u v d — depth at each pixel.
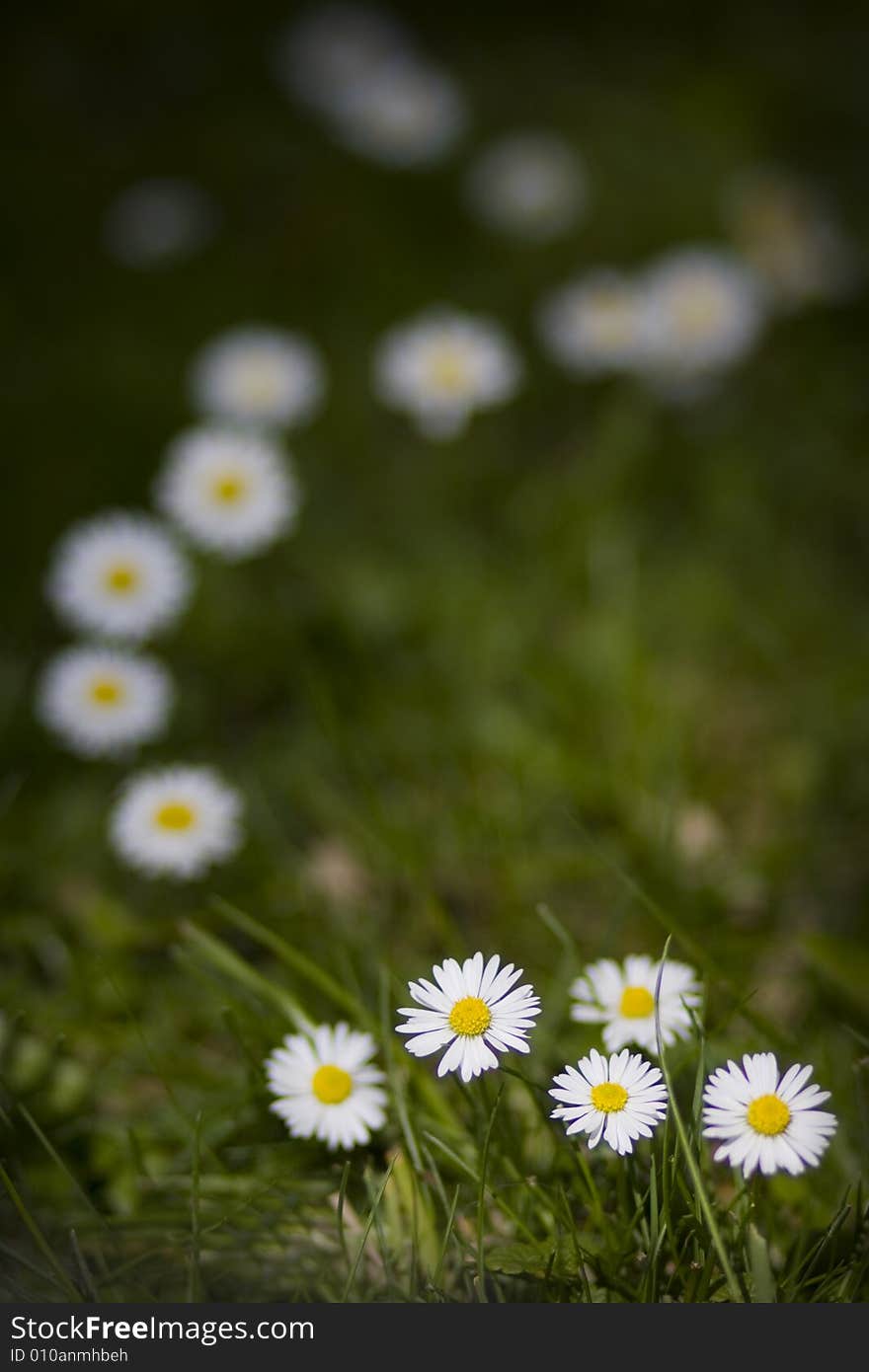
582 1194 0.68
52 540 0.97
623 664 0.87
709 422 1.09
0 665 0.88
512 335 1.19
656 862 0.80
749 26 1.66
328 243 1.29
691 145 1.42
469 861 0.82
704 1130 0.66
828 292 1.21
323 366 1.14
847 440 1.07
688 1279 0.67
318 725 0.86
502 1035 0.65
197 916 0.78
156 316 1.21
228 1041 0.76
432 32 1.64
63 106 1.45
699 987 0.71
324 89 1.43
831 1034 0.74
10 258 1.27
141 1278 0.69
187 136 1.42
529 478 1.05
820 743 0.85
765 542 0.97
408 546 0.98
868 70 1.55
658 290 1.02
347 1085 0.68
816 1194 0.69
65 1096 0.73
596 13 1.68
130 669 0.81
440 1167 0.70
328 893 0.80
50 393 1.11
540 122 1.46
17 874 0.81
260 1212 0.70
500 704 0.87
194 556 0.93
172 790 0.78
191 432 1.07
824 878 0.81
